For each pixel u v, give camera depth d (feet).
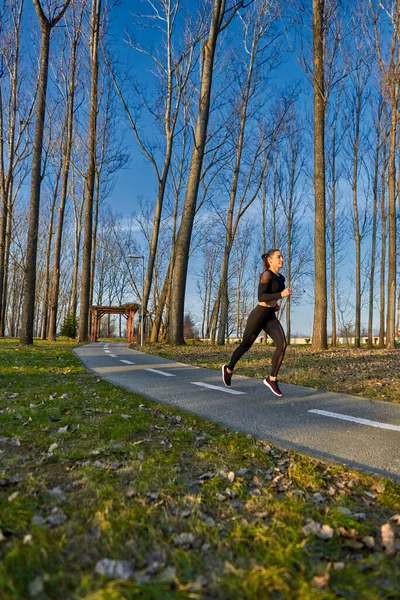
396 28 50.93
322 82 45.93
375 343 121.08
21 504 7.14
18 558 5.44
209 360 37.24
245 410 16.51
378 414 15.80
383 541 6.42
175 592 4.94
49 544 5.89
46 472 9.05
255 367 31.58
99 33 70.95
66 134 86.53
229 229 72.84
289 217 109.91
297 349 54.24
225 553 5.97
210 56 53.83
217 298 74.38
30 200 59.82
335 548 6.29
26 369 28.12
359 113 83.05
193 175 53.98
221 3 53.42
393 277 58.80
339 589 5.08
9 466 9.35
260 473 9.62
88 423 13.56
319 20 45.44
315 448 11.66
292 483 9.05
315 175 46.24
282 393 20.22
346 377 25.44
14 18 76.69
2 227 79.71
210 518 7.02
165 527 6.69
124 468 9.32
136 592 4.84
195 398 18.98
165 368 31.01
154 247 72.43
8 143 79.00
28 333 59.52
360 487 8.92
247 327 19.07
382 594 5.01
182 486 8.39
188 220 54.49
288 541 6.27
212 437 12.51
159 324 73.82
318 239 46.50
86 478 8.59
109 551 5.83
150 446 11.30
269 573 5.29
